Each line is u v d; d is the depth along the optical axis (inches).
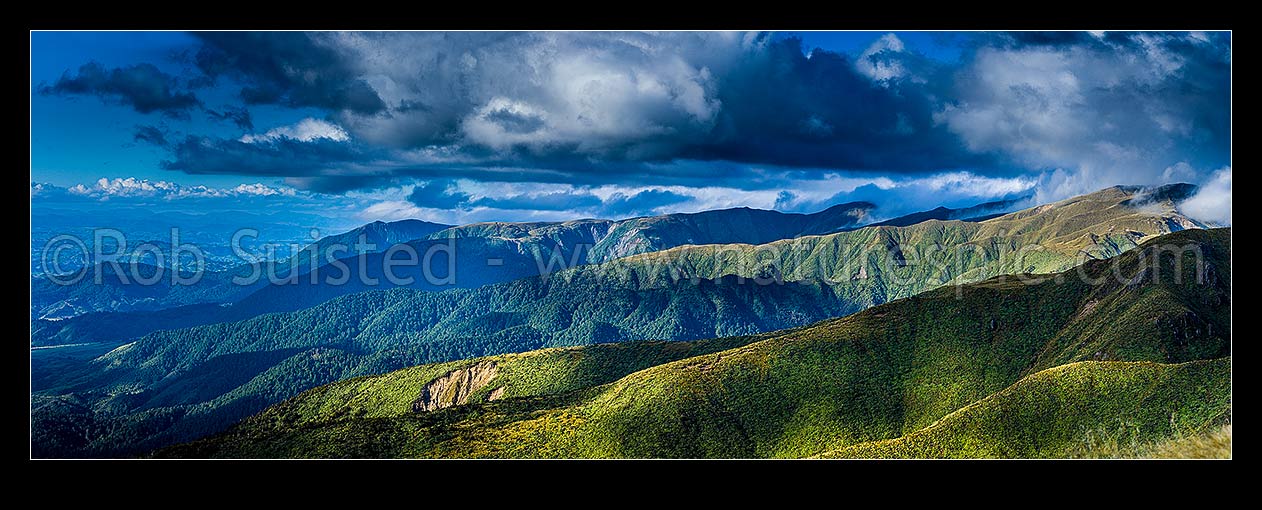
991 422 6338.6
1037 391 6555.1
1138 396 5999.0
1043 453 5999.0
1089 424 6033.5
